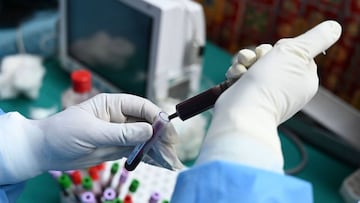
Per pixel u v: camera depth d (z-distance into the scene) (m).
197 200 0.39
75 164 0.55
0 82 1.01
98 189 0.75
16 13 1.15
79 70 1.00
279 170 0.43
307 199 0.41
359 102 1.14
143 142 0.52
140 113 0.56
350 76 1.13
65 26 1.05
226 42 1.35
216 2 1.29
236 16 1.27
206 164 0.41
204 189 0.39
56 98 1.04
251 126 0.44
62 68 1.13
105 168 0.78
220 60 1.24
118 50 0.97
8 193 0.58
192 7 0.90
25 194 0.80
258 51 0.52
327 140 0.97
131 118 0.57
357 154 0.94
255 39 1.29
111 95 0.58
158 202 0.76
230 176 0.39
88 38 1.02
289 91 0.47
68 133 0.52
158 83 0.93
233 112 0.45
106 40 0.98
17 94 1.03
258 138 0.44
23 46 1.12
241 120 0.44
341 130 0.95
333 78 1.14
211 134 0.45
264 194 0.39
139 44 0.92
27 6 1.17
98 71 1.04
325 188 0.90
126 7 0.90
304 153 0.96
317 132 0.98
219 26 1.33
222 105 0.46
